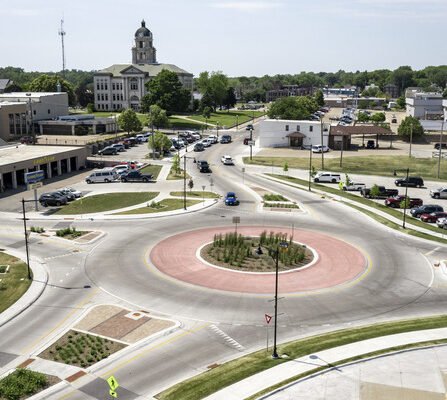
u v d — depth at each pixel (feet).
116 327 114.11
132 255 163.02
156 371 95.96
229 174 306.96
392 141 453.58
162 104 571.69
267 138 423.64
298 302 128.98
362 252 168.66
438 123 467.52
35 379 90.48
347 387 88.63
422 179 283.79
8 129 403.34
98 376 94.12
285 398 85.20
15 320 117.80
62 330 112.68
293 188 270.05
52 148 323.78
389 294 134.82
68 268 151.53
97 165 332.39
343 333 110.42
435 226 202.49
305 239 181.37
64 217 208.03
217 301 128.77
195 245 172.76
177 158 307.78
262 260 157.99
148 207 224.12
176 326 114.62
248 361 98.32
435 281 144.56
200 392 87.45
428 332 110.11
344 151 402.11
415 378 91.71
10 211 217.36
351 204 236.02
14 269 149.28
